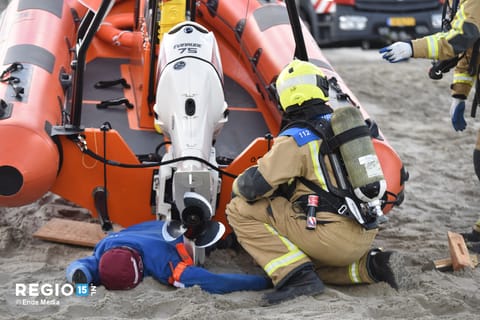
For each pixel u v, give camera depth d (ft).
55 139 54.13
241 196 48.01
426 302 47.19
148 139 61.00
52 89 58.59
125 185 55.31
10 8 70.28
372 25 121.49
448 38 54.39
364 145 46.24
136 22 67.72
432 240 62.80
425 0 121.90
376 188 46.03
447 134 92.22
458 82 62.80
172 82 53.11
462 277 53.01
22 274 52.70
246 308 46.60
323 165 46.73
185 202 47.14
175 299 46.85
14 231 61.00
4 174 51.37
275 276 47.62
